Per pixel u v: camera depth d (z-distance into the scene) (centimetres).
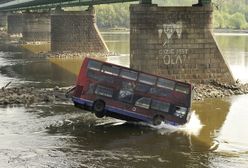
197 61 6712
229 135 4550
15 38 18600
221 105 5797
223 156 3934
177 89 4803
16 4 14400
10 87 7012
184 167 3659
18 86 7125
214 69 6775
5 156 3866
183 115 4800
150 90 4812
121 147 4169
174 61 6638
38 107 5606
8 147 4100
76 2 11269
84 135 4516
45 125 4819
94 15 12081
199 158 3881
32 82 7581
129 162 3769
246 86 6831
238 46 15288
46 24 16262
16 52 12850
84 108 4894
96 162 3762
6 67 9556
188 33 6656
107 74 4834
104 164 3716
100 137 4462
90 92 4844
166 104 4812
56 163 3728
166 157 3903
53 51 12000
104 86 4841
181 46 6644
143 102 4828
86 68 4847
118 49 13812
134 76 4831
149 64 6569
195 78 6712
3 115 5188
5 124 4819
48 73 8675
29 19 16112
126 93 4831
